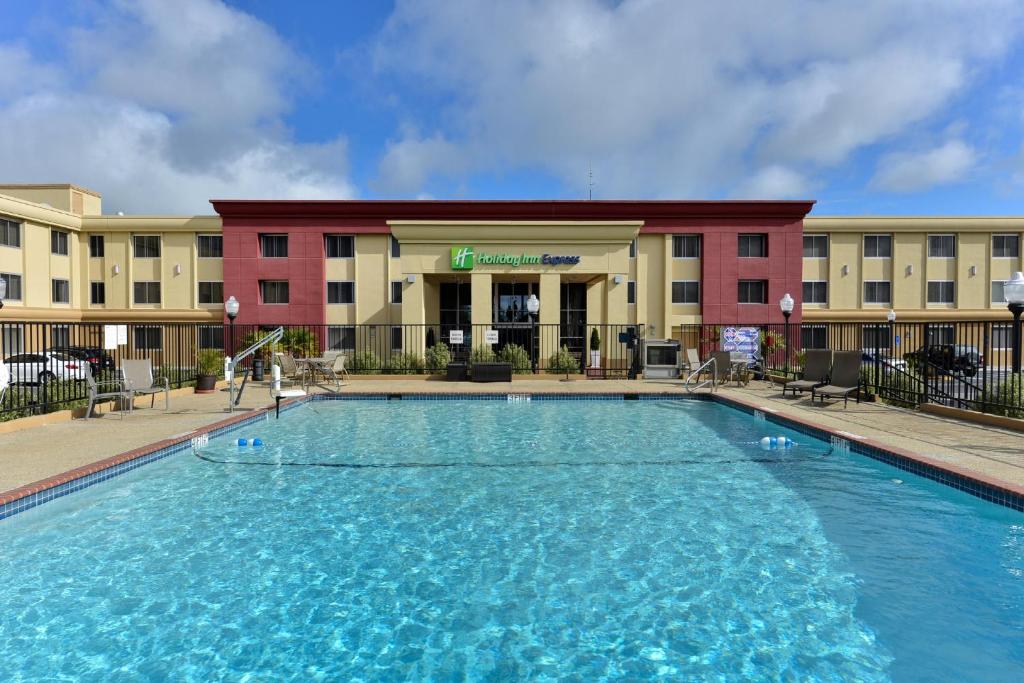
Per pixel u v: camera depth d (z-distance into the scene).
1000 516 5.02
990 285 30.47
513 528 4.86
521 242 21.66
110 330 10.93
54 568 4.06
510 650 3.10
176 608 3.53
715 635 3.23
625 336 17.84
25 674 2.86
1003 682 2.76
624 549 4.41
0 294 8.90
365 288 27.91
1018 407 8.20
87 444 7.09
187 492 5.86
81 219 30.22
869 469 6.73
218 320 29.39
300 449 7.90
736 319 27.53
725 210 27.47
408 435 9.01
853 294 30.62
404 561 4.21
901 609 3.48
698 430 9.40
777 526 4.87
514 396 13.25
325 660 3.01
